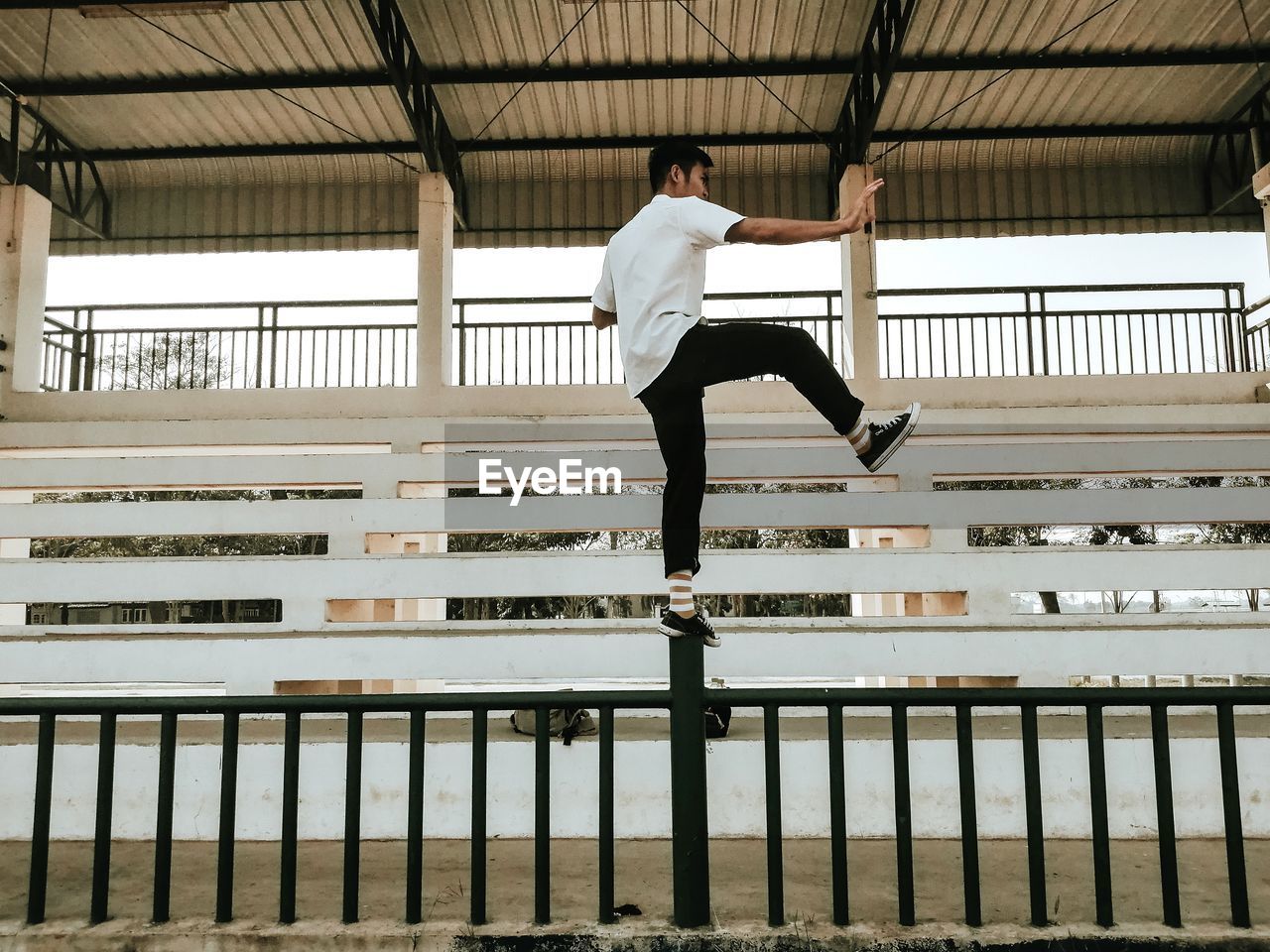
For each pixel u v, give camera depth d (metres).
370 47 9.61
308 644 4.79
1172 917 2.66
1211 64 10.09
